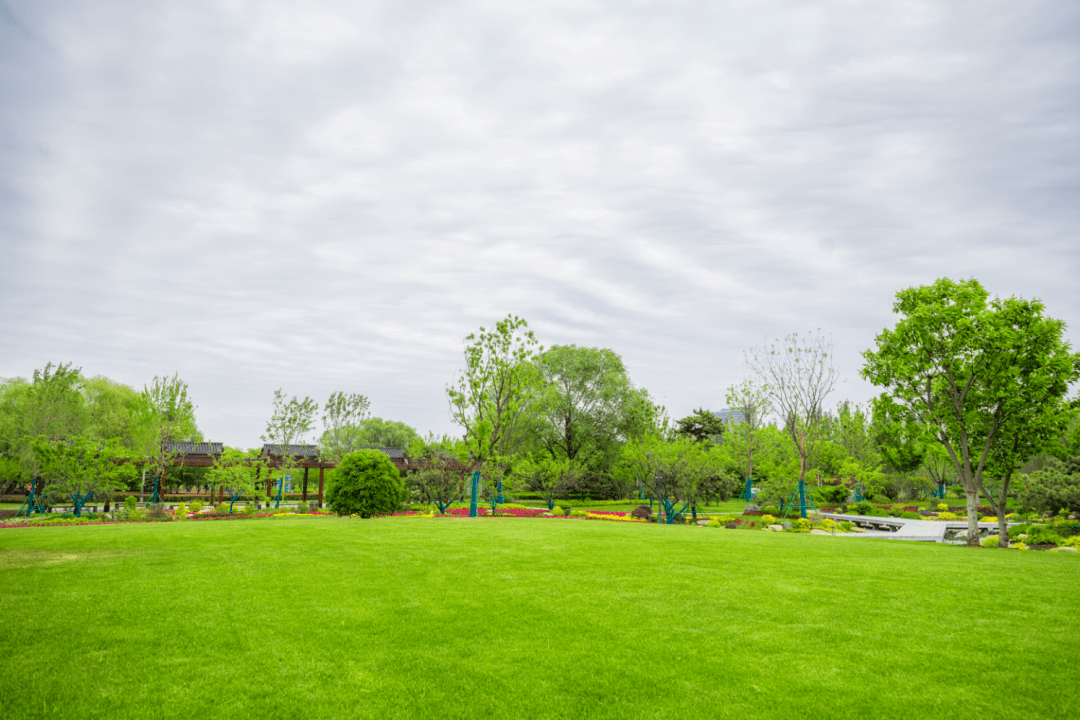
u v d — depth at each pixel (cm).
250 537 1320
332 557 1059
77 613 684
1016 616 702
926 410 1917
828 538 1655
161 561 1001
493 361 2753
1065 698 477
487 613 707
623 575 923
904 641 611
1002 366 1741
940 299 1866
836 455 4209
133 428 3316
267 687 499
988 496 1770
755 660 560
